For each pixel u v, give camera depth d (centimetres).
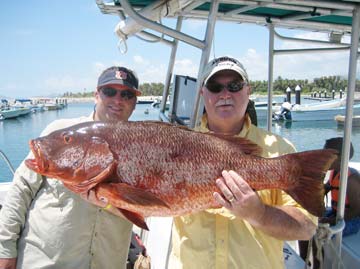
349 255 347
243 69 241
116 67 305
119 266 288
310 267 362
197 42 267
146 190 211
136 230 456
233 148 214
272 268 228
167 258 316
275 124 1797
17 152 1198
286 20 404
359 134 1204
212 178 209
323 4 270
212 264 223
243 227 225
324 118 1741
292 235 213
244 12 394
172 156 211
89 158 215
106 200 210
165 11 315
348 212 393
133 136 214
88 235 269
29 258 268
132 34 379
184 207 212
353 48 279
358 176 399
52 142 221
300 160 210
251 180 210
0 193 530
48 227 266
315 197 206
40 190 276
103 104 302
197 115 280
